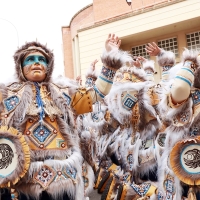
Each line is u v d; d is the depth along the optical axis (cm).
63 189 175
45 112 187
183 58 198
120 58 210
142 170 271
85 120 279
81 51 1166
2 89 190
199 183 182
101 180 365
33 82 199
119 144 319
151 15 1041
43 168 176
